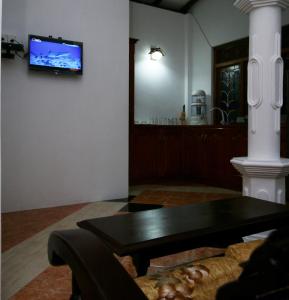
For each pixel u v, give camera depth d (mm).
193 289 870
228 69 6020
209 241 1321
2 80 3619
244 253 1046
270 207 1651
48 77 3898
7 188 3686
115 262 659
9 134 3682
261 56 2359
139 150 5660
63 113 4012
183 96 6492
